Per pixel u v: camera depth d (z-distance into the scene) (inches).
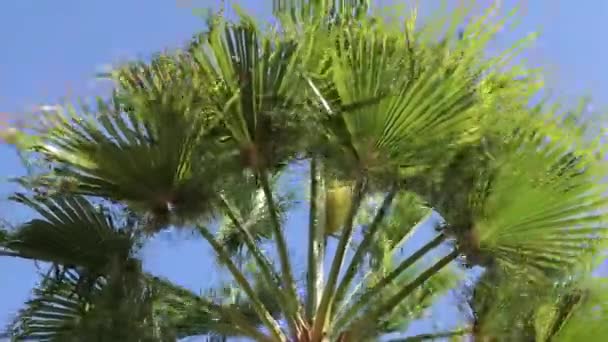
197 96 209.6
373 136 203.5
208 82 217.0
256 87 214.1
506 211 205.0
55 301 214.4
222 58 218.1
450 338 220.4
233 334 232.4
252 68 215.3
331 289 217.3
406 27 215.5
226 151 212.2
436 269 216.7
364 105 201.5
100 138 203.3
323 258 238.5
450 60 211.0
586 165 207.8
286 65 215.0
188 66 219.5
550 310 210.5
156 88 207.8
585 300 211.3
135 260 209.3
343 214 263.0
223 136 214.2
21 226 215.3
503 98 221.0
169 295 224.7
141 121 202.8
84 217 212.4
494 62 222.2
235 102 213.0
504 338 213.3
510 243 208.7
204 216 209.5
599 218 205.5
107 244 210.7
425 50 211.2
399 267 219.0
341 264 220.4
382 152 205.2
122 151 201.8
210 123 211.8
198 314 235.6
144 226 209.5
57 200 213.5
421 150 204.8
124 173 203.6
